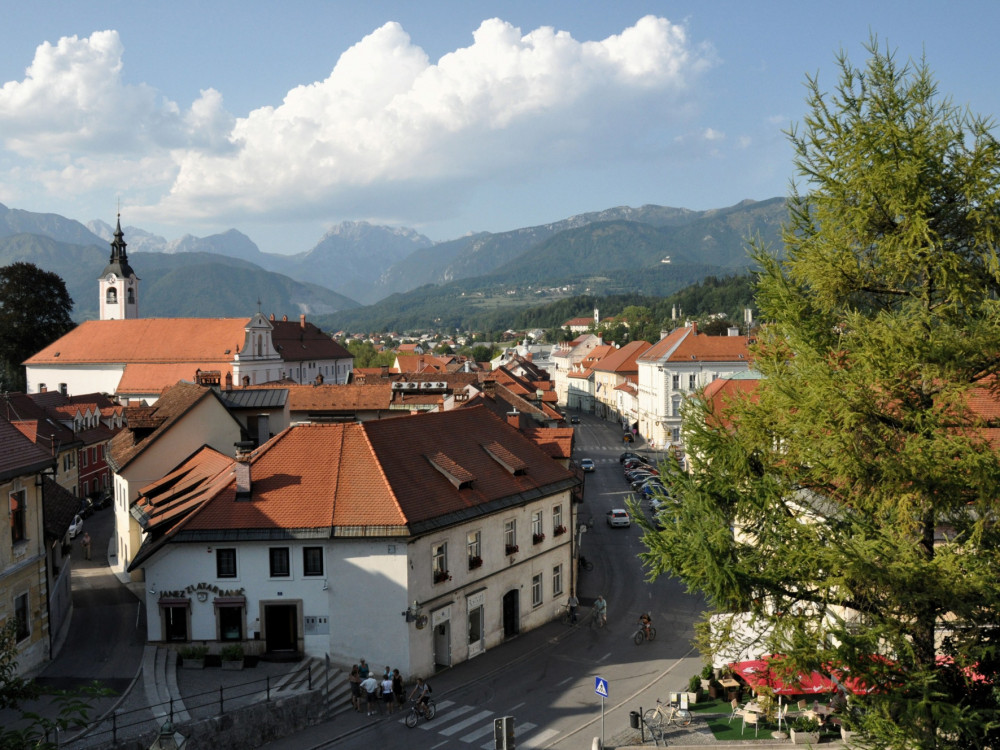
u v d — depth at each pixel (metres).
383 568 35.97
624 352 166.75
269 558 36.22
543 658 40.31
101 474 83.44
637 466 97.38
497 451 46.47
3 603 31.25
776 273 20.55
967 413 17.77
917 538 18.92
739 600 18.97
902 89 19.17
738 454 19.64
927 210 18.56
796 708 31.61
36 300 128.38
